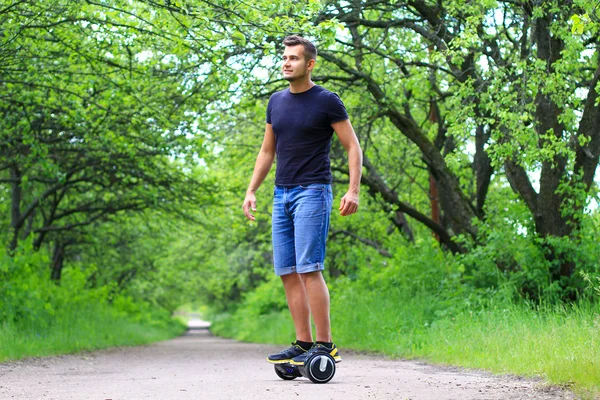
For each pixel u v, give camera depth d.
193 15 9.06
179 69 12.84
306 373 5.07
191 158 15.94
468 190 18.55
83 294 19.45
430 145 14.50
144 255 30.52
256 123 17.09
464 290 12.14
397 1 12.23
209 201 18.83
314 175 5.08
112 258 29.34
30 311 13.20
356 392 4.39
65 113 13.65
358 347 12.91
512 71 10.75
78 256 28.28
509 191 15.64
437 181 14.80
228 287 44.53
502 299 11.29
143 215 21.75
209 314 84.31
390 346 11.48
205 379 5.98
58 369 8.53
